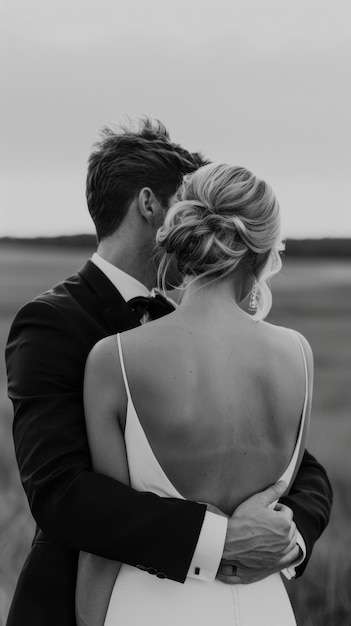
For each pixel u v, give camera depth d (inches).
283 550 88.7
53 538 91.9
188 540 86.5
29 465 93.1
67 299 103.1
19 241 2116.1
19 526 187.3
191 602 88.0
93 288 106.0
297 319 1083.9
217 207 90.0
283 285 1424.7
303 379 93.0
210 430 87.0
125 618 88.8
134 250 108.4
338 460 262.8
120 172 108.7
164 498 87.3
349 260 1813.5
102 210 109.7
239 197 90.0
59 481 90.6
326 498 103.0
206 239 89.0
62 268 1723.7
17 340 100.3
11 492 213.2
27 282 1496.1
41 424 94.2
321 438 306.5
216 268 89.4
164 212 108.3
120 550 87.4
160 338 89.0
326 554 179.5
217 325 89.9
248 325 91.6
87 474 89.8
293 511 97.0
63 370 97.7
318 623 167.6
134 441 87.6
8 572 172.4
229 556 87.3
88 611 91.5
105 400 88.7
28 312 100.7
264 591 90.9
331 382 597.6
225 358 88.7
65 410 95.3
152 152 109.3
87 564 92.0
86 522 87.7
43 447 93.0
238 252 89.4
